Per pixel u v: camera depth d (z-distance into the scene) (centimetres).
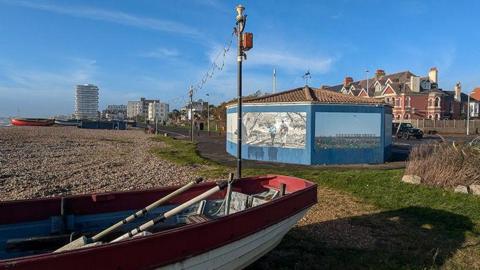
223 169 1716
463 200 1066
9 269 326
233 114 2355
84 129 6234
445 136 5081
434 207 1018
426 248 749
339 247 744
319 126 1886
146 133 5306
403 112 7094
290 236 799
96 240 506
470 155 1241
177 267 432
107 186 1312
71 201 583
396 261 681
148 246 403
